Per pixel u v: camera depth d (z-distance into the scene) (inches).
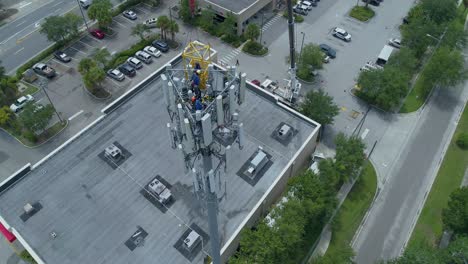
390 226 2701.8
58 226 2277.3
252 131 2797.7
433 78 3526.1
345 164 2738.7
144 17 4424.2
